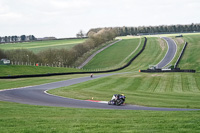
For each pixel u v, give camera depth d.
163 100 44.03
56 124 19.61
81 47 197.12
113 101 38.72
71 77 92.25
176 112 27.36
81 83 73.25
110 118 22.97
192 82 75.38
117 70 135.75
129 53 190.00
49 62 159.38
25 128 18.12
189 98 46.94
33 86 65.56
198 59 146.50
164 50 183.62
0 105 32.69
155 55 173.75
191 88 64.88
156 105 38.31
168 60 154.88
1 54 151.50
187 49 174.75
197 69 127.44
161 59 160.25
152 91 58.50
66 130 17.42
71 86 66.25
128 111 28.75
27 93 51.81
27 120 21.41
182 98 46.91
